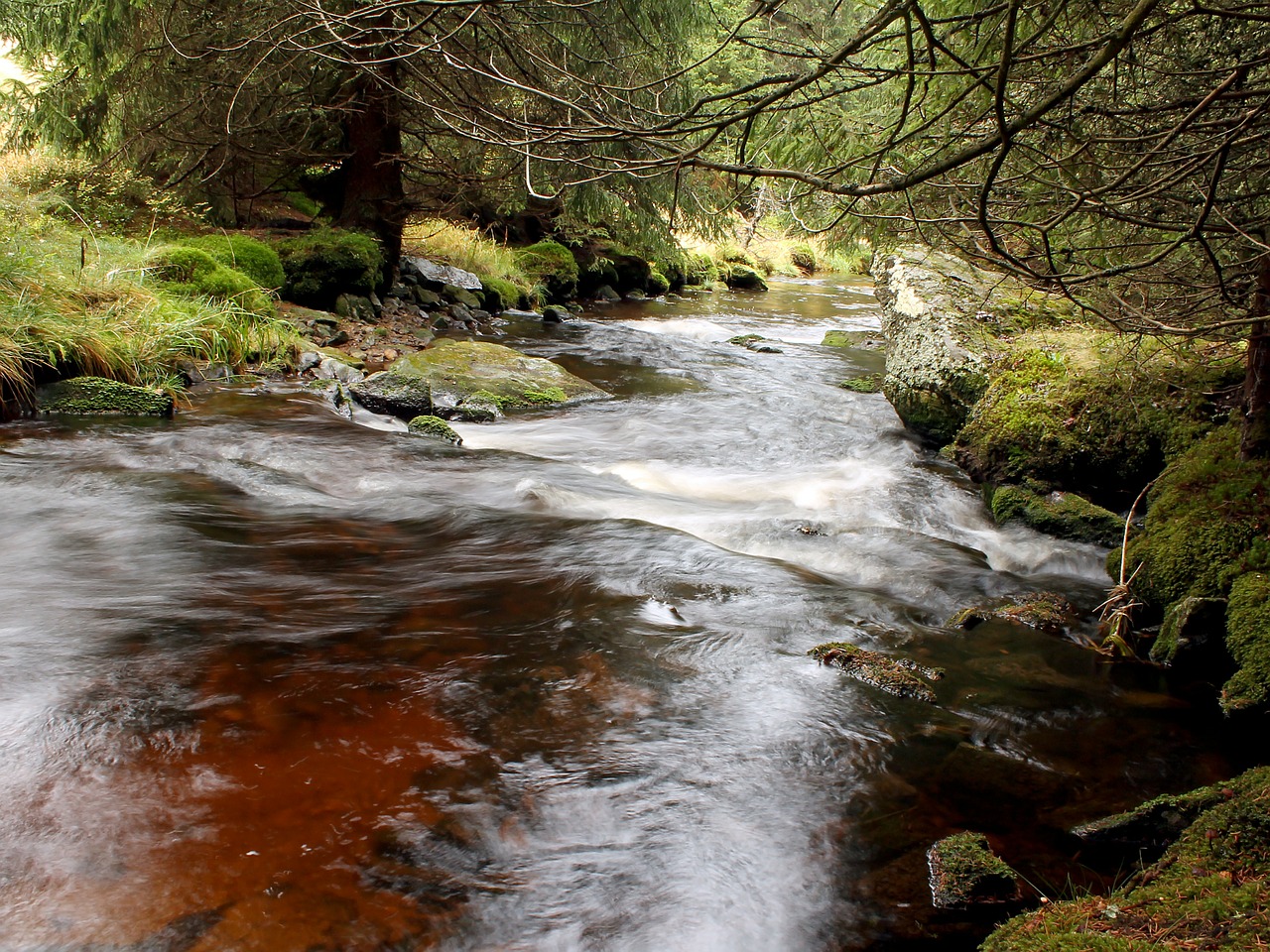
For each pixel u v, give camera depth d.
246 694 2.97
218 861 2.22
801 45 3.40
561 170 10.55
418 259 13.16
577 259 17.47
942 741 3.02
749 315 16.89
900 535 5.15
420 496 5.34
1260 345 4.12
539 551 4.51
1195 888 2.10
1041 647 3.87
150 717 2.80
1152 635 4.00
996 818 2.63
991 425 5.88
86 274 7.70
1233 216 2.88
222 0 9.86
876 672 3.36
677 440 7.44
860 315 17.88
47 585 3.75
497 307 13.72
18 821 2.31
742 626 3.75
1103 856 2.48
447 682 3.13
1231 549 3.84
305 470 5.66
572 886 2.23
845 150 3.61
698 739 2.89
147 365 7.02
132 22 10.20
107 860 2.20
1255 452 4.17
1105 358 5.67
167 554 4.17
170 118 10.94
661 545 4.60
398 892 2.16
